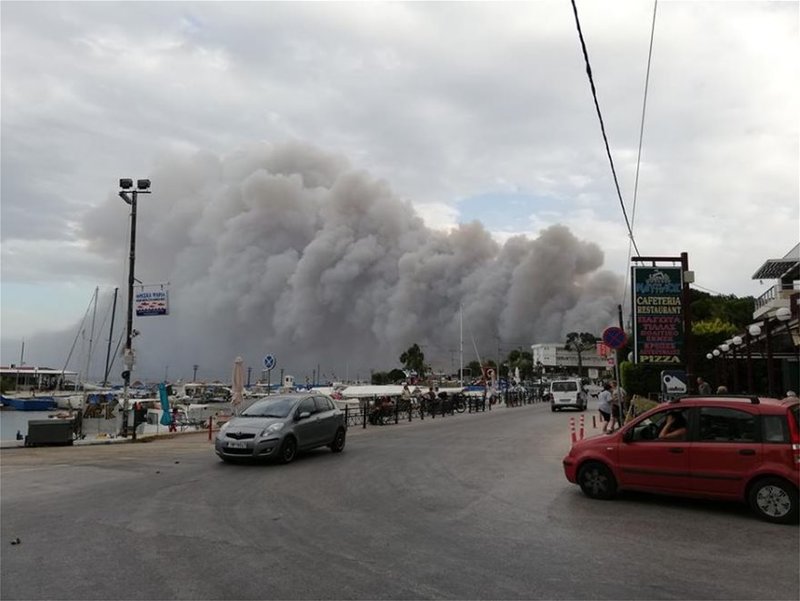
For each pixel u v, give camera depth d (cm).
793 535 766
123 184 2456
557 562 641
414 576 592
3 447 1981
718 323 4119
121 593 544
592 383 11562
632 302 2303
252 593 543
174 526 796
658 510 909
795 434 848
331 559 646
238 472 1295
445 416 3828
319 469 1330
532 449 1744
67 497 1021
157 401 6028
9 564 630
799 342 1980
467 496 1016
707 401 929
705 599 536
